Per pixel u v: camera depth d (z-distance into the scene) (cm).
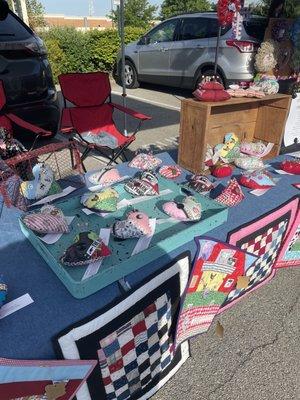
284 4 221
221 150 195
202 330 141
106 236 122
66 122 279
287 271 202
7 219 140
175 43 586
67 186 165
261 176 173
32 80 319
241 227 134
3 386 76
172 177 179
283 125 206
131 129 452
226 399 133
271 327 165
